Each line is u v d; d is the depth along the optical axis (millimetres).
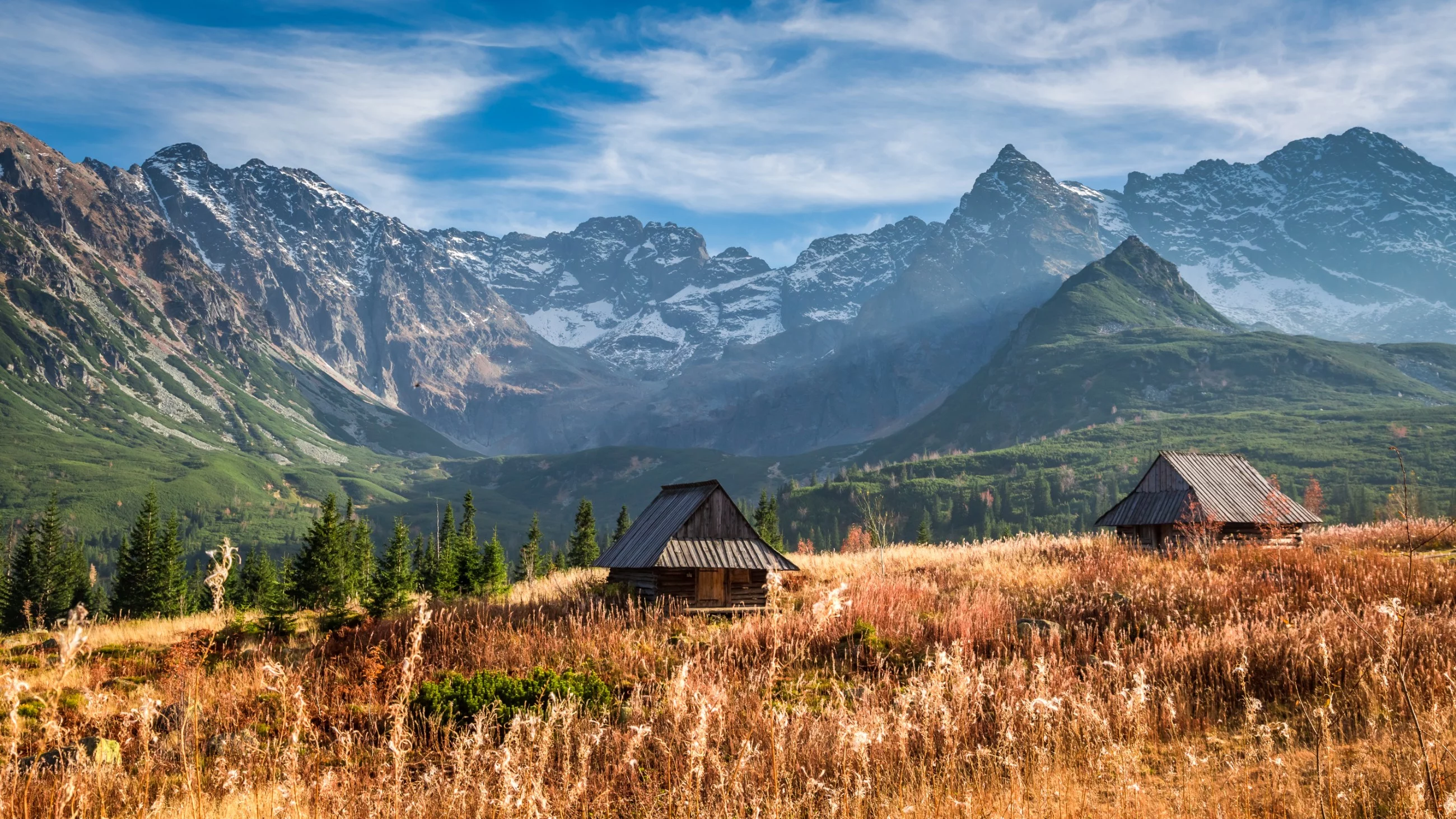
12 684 8422
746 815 8727
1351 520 169750
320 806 9641
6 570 89188
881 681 15914
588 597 29297
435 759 12711
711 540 31375
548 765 11203
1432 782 8266
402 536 68562
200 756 12555
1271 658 14156
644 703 15148
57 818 9797
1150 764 10742
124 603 76312
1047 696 11625
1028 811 9266
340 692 16625
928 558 37719
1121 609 20125
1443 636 13727
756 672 16422
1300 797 9008
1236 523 40844
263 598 64000
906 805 9492
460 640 21812
